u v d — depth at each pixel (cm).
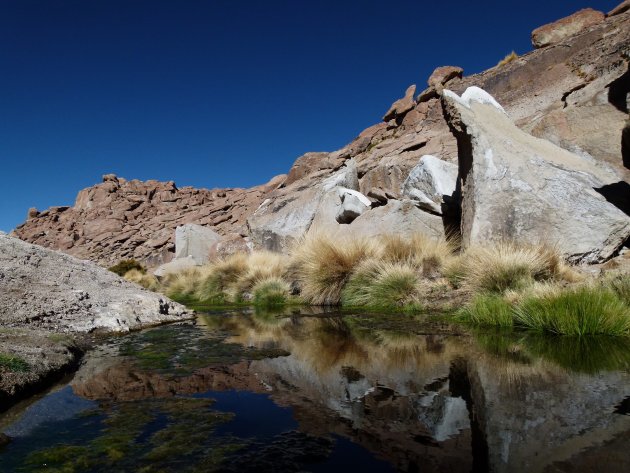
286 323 666
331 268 975
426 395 271
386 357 394
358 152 2722
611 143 1098
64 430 226
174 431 221
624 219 816
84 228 6272
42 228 6719
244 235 2169
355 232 1290
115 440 211
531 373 321
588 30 2066
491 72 2414
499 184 887
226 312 898
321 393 284
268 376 336
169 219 5466
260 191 4919
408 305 773
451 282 798
